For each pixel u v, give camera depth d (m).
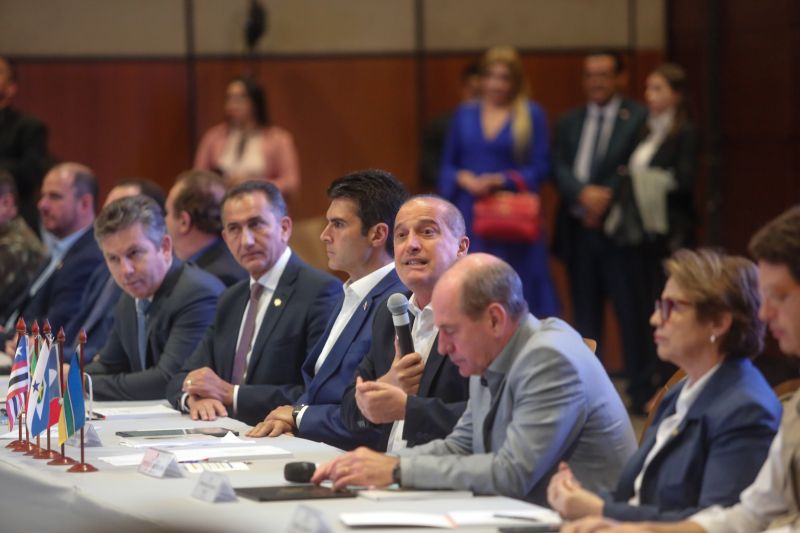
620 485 5.83
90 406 7.73
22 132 16.28
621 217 14.84
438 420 6.69
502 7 18.78
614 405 6.16
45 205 12.65
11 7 18.08
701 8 17.67
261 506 5.57
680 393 5.90
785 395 5.73
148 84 18.41
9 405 7.74
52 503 6.16
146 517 5.38
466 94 17.09
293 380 9.04
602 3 18.72
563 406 5.95
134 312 10.16
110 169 18.38
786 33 16.33
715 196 17.56
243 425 8.17
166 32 18.44
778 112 16.53
